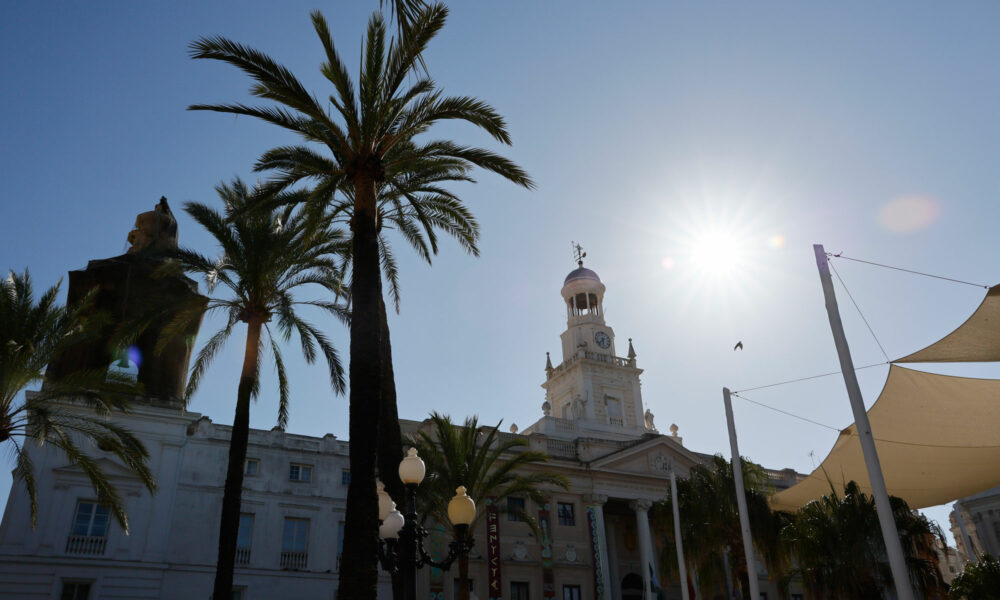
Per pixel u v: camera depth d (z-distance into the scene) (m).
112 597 33.22
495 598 41.06
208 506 37.31
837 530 29.45
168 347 37.53
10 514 32.72
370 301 17.09
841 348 15.84
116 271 37.25
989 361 24.42
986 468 32.81
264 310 26.45
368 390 16.11
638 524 50.06
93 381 25.09
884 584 28.80
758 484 37.94
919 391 27.62
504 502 46.12
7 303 24.16
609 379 61.75
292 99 18.06
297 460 40.78
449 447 33.00
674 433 59.94
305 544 39.38
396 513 15.03
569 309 67.44
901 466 33.56
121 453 25.86
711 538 35.72
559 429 54.31
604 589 46.09
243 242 25.75
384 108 18.39
